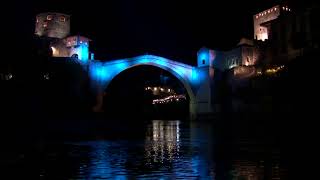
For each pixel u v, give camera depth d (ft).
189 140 111.45
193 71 319.06
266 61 306.14
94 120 239.91
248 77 278.05
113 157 71.31
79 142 103.19
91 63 271.08
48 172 54.19
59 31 344.69
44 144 95.81
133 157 71.56
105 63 280.92
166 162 64.54
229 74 301.22
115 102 375.25
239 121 233.35
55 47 313.73
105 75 280.10
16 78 201.26
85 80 262.06
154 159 68.59
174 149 85.51
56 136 122.01
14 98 148.36
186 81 316.81
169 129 177.47
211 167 58.90
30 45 232.53
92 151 81.46
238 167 58.49
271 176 50.80
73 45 310.65
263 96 238.27
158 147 90.22
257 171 54.85
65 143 99.81
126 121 266.36
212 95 304.71
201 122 264.52
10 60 210.79
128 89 398.83
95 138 118.73
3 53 209.26
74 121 215.72
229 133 137.59
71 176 51.31
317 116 170.60
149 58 297.94
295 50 279.90
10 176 50.80
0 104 139.95
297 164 61.11
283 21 295.69
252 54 314.35
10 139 98.63
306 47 265.75
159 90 455.22
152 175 52.37
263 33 344.90
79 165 61.11
